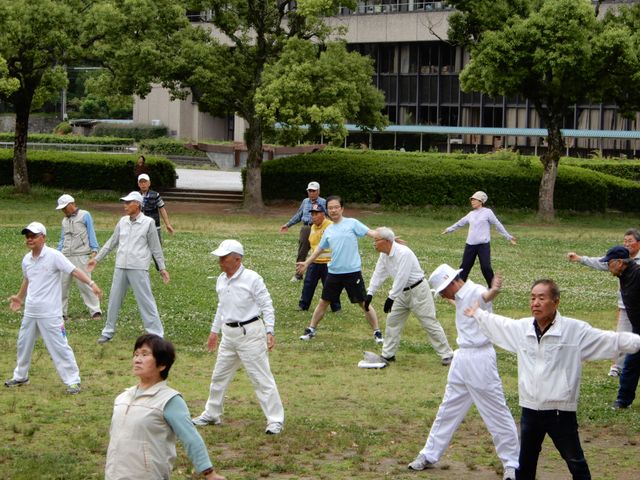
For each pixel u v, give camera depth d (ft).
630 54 101.45
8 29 104.27
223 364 32.73
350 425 33.76
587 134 179.93
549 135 112.88
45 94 121.70
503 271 73.46
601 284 68.64
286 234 92.32
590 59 103.76
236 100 114.93
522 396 25.16
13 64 110.42
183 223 98.22
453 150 194.49
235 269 32.42
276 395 32.50
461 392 28.48
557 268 76.02
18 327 49.70
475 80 109.19
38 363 42.37
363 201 119.96
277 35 114.11
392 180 118.32
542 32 103.24
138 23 108.47
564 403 24.61
